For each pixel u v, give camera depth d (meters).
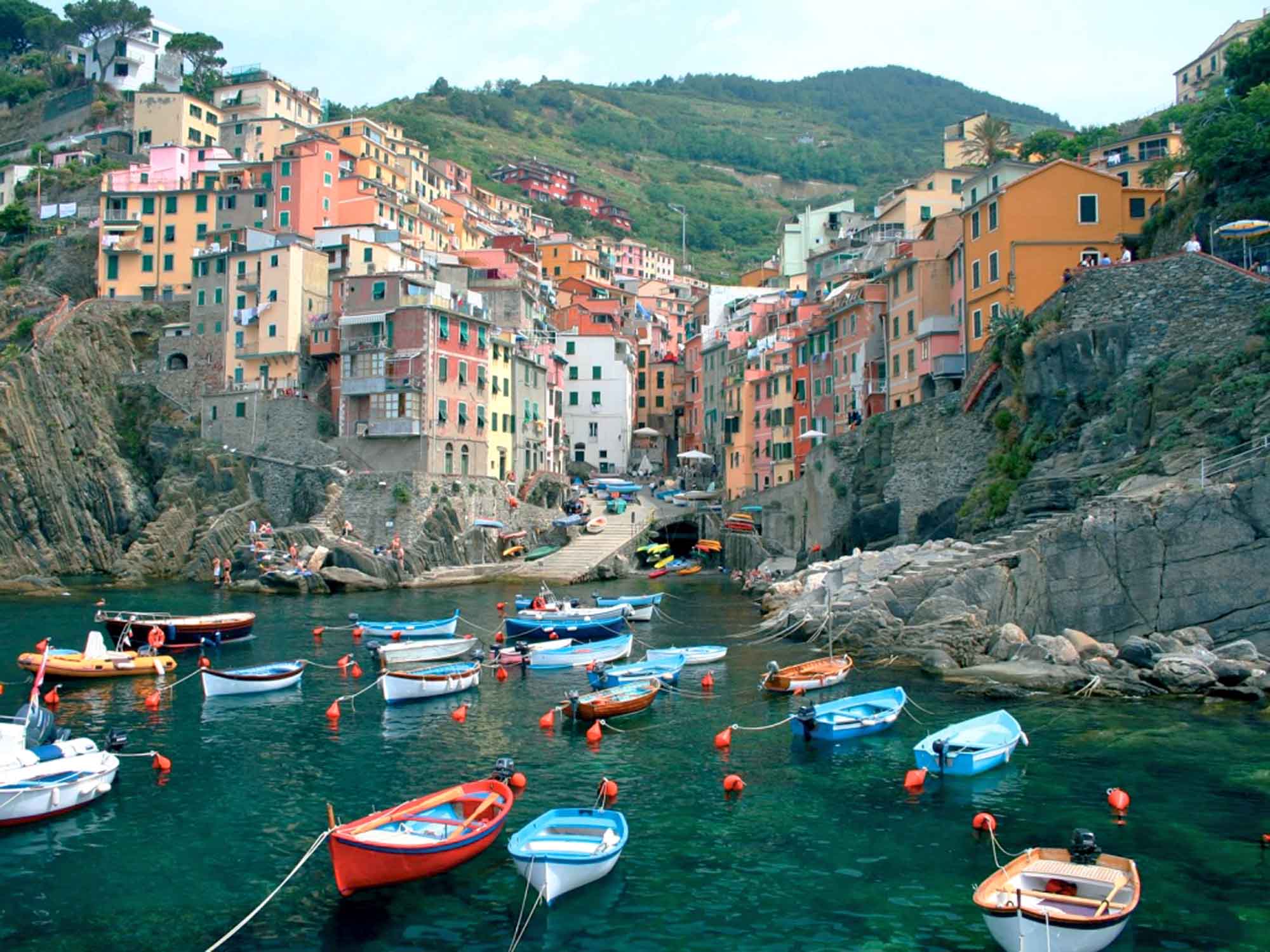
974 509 62.91
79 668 47.81
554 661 51.66
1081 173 69.38
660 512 112.69
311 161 123.50
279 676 46.22
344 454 97.50
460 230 155.25
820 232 155.25
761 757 34.94
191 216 123.38
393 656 51.22
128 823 28.56
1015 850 26.19
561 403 131.25
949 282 79.81
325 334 103.31
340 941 21.69
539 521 105.81
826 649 54.19
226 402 102.44
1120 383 56.41
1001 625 49.12
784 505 96.56
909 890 23.92
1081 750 34.09
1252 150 61.19
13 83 181.25
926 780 31.81
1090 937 19.83
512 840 24.19
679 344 187.38
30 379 101.00
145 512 102.06
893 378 85.69
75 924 22.52
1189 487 45.66
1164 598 44.69
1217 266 55.38
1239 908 22.66
